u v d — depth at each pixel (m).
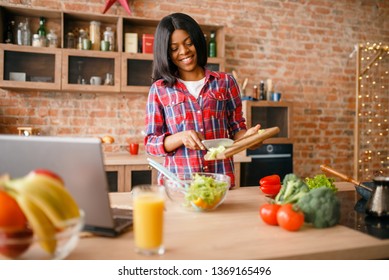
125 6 3.46
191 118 1.83
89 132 3.51
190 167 1.78
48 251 0.70
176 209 1.23
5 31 3.17
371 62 4.16
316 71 4.22
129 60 3.26
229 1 3.88
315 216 1.02
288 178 1.18
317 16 4.21
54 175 0.74
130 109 3.62
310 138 4.23
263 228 1.02
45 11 3.15
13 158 0.87
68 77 3.10
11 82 2.96
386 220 1.13
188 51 1.76
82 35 3.27
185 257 0.79
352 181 1.40
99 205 0.89
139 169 2.98
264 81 4.02
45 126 3.39
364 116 4.38
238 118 1.97
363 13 4.41
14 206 0.68
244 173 3.45
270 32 4.03
